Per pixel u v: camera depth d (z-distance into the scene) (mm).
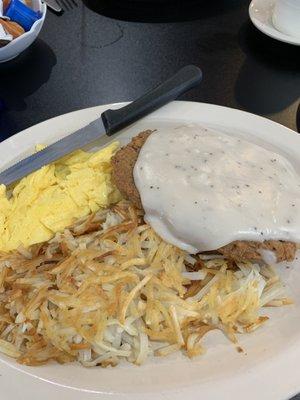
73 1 460
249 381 211
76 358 240
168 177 262
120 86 383
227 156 274
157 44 419
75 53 412
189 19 442
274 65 398
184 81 316
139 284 250
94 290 248
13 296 251
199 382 214
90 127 304
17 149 303
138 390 212
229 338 244
